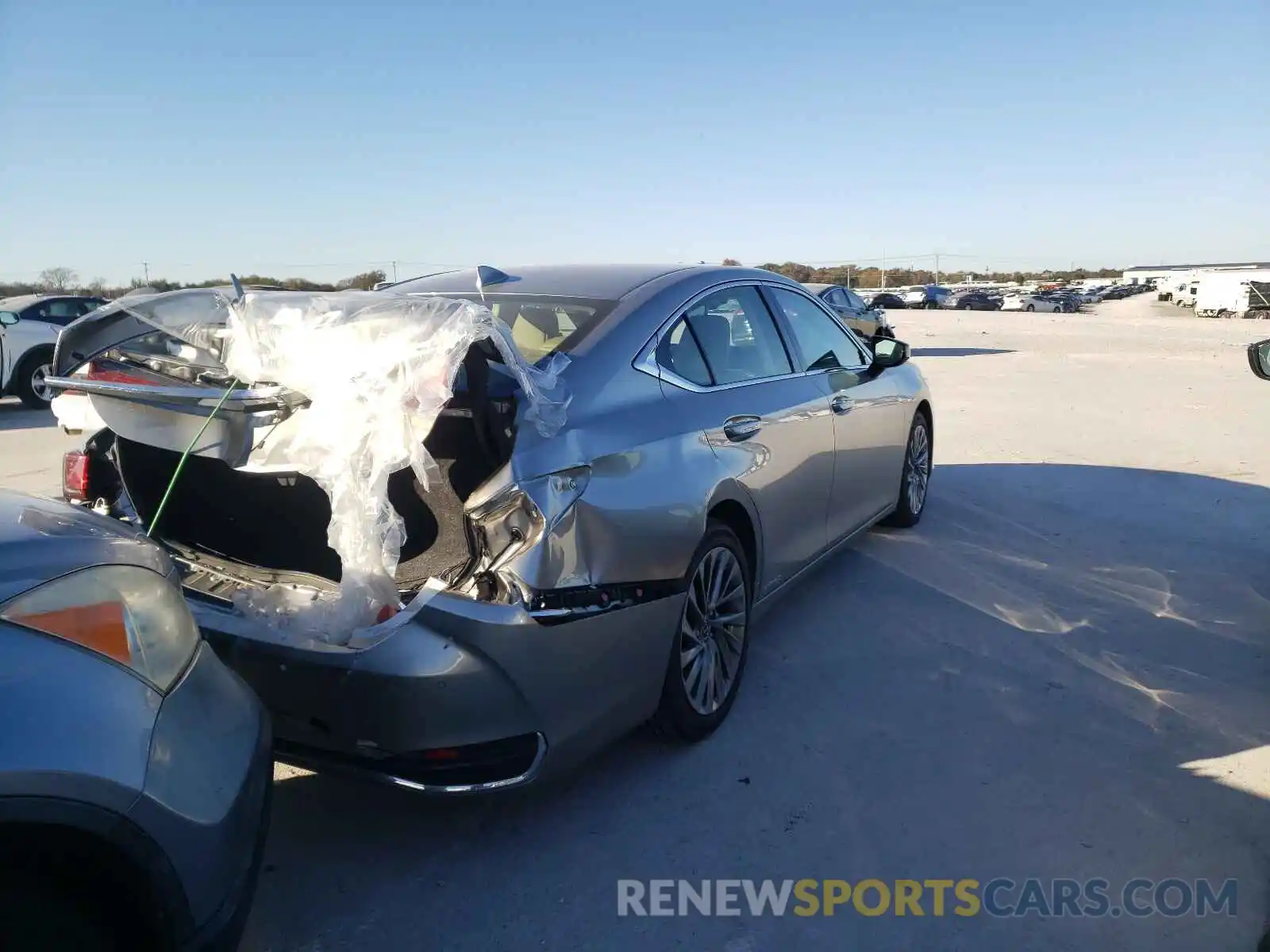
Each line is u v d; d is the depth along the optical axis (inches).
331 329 108.2
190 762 78.3
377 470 105.1
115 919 72.3
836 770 134.6
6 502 86.1
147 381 112.5
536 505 106.5
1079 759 138.2
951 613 193.6
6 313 486.3
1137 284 4202.8
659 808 125.1
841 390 190.9
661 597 124.7
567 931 102.5
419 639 101.7
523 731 107.5
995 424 429.4
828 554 192.1
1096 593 206.5
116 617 77.0
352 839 118.4
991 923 104.8
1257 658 173.8
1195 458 349.1
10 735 65.7
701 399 142.2
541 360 122.5
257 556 122.6
